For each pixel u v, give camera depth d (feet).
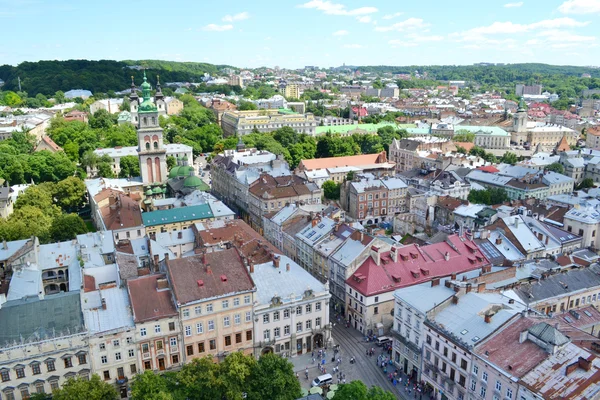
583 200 653.30
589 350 282.77
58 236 574.56
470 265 476.13
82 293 374.43
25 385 323.57
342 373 384.06
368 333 437.58
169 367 364.99
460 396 326.24
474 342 316.19
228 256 400.88
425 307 360.69
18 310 342.85
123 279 396.16
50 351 325.42
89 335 334.85
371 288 433.07
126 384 352.49
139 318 348.38
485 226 551.18
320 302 410.11
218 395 301.84
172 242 546.26
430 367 350.23
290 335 403.95
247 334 387.34
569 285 413.18
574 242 549.13
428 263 467.11
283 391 306.14
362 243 467.11
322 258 498.28
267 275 415.44
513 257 499.10
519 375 281.74
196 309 362.74
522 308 344.49
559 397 260.83
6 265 479.82
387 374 384.06
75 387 287.69
